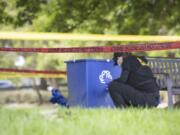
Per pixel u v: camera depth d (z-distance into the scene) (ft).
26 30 192.85
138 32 159.43
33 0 145.07
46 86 327.67
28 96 313.94
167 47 63.21
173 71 79.66
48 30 146.82
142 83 67.82
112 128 46.03
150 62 78.69
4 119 48.21
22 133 42.86
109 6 150.10
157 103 68.08
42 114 52.47
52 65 287.89
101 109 58.49
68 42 181.98
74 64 71.26
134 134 44.70
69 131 43.91
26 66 328.70
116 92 66.80
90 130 44.47
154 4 150.30
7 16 146.10
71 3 147.33
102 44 198.90
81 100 70.23
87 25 153.79
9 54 335.47
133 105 66.90
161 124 49.29
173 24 161.79
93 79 69.72
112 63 70.95
